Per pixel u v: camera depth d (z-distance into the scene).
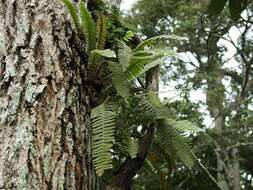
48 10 1.97
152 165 2.87
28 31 1.90
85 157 1.82
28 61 1.83
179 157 2.38
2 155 1.66
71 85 1.89
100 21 2.08
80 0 2.18
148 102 2.39
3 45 1.86
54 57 1.88
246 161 14.38
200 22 14.64
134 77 2.17
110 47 2.38
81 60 2.00
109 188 2.38
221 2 3.23
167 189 2.81
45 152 1.69
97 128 1.86
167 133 2.38
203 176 10.52
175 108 11.03
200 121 11.70
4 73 1.81
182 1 14.28
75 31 2.02
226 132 12.98
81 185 1.75
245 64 14.45
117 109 2.08
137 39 2.77
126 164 2.44
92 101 2.05
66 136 1.77
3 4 1.94
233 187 12.62
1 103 1.75
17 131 1.70
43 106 1.77
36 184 1.63
